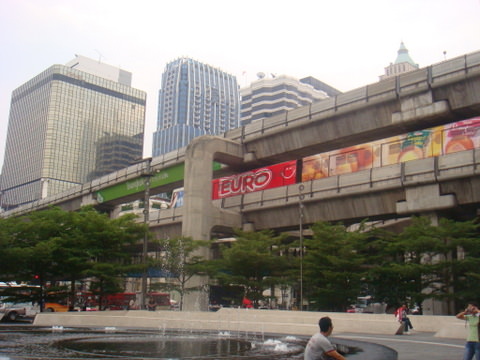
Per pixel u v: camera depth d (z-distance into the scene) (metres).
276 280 44.09
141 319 33.41
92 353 15.16
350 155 47.75
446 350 16.80
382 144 45.53
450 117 42.84
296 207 51.09
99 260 44.78
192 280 51.91
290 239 62.19
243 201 56.12
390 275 39.28
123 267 42.22
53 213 43.66
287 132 53.41
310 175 50.88
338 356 7.27
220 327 31.64
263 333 27.58
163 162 65.81
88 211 46.31
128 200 77.44
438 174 40.41
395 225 52.41
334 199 47.59
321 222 44.12
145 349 16.81
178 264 46.47
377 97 45.72
